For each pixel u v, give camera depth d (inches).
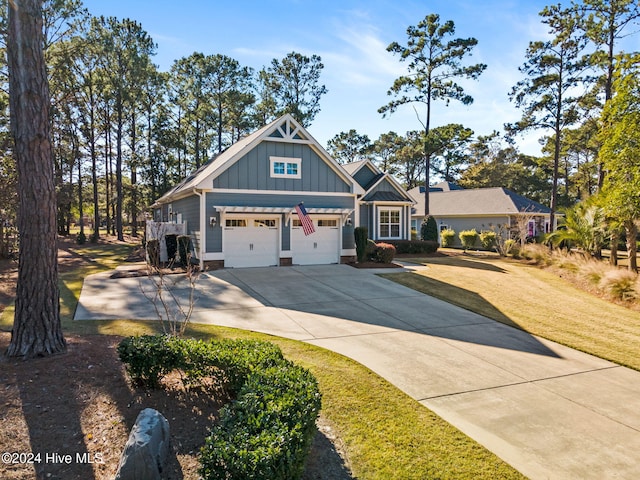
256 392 147.5
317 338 299.6
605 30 764.0
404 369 243.4
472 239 1031.6
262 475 106.2
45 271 221.9
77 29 921.5
